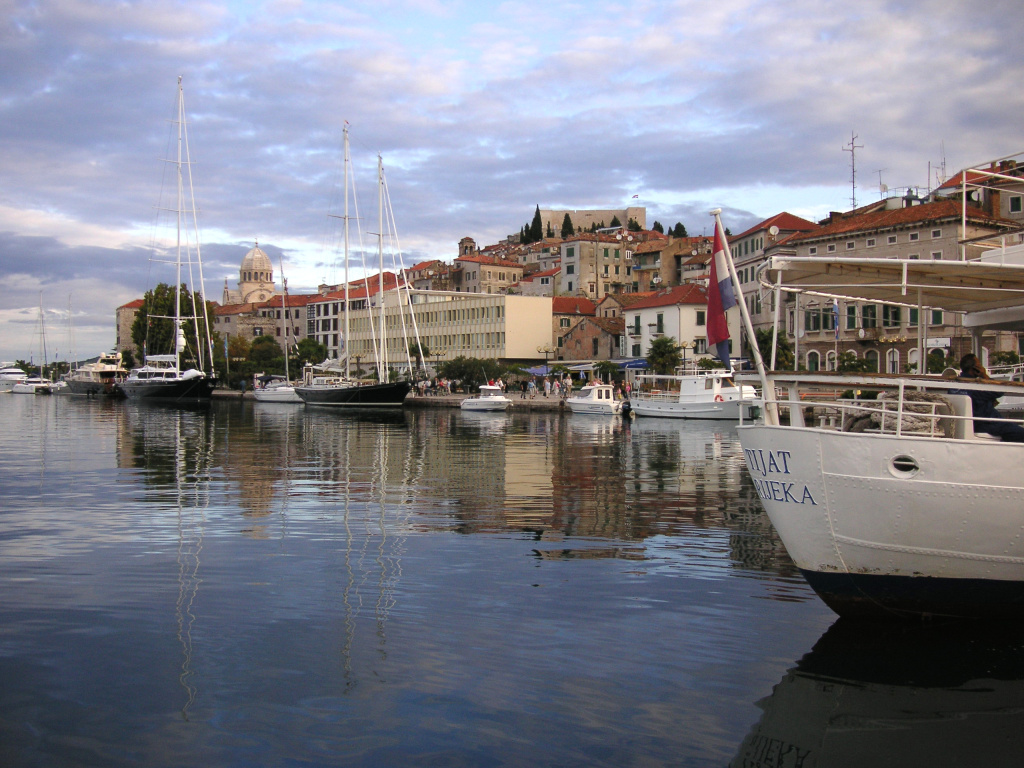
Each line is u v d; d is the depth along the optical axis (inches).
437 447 1658.5
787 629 470.6
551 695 381.7
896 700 380.5
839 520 466.3
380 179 3639.3
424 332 5191.9
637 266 5329.7
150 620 482.3
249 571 595.2
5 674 403.2
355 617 487.5
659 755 329.7
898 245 2351.1
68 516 819.4
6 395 5876.0
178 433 2039.9
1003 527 451.5
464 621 481.4
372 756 328.2
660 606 509.7
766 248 3026.6
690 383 2758.4
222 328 7519.7
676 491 1005.2
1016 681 401.4
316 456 1454.2
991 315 643.5
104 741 339.3
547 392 3676.2
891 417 501.0
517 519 804.6
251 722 355.3
